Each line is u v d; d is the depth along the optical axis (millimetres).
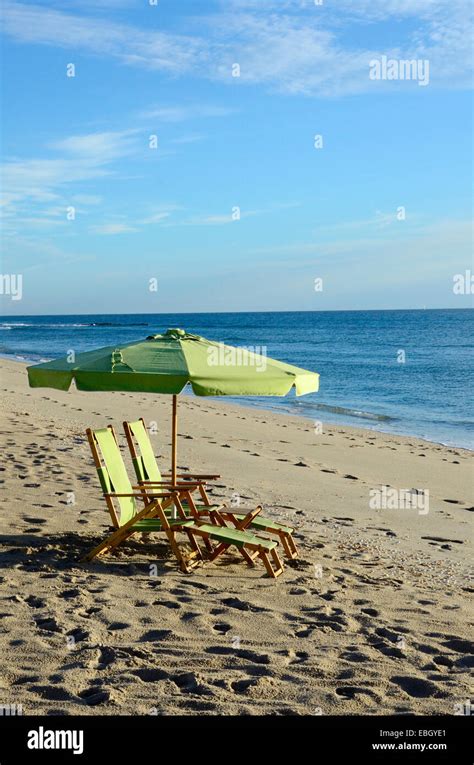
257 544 6633
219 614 5664
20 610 5496
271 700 4316
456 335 77875
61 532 7641
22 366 38438
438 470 13656
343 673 4711
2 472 10297
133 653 4828
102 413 19203
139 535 7816
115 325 146250
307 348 58625
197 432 16734
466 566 7570
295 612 5812
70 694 4254
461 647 5258
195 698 4270
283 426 19219
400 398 27781
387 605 6098
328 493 10812
